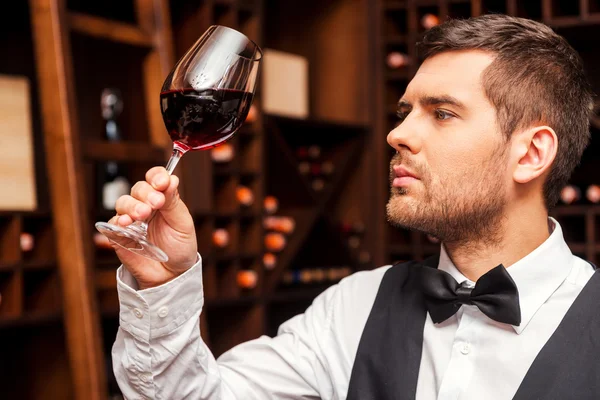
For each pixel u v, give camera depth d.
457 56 1.23
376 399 1.30
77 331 2.14
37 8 2.13
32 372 2.44
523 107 1.21
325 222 3.42
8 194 2.29
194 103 1.03
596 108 3.19
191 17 2.86
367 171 3.66
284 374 1.37
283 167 3.31
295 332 1.43
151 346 1.14
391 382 1.28
